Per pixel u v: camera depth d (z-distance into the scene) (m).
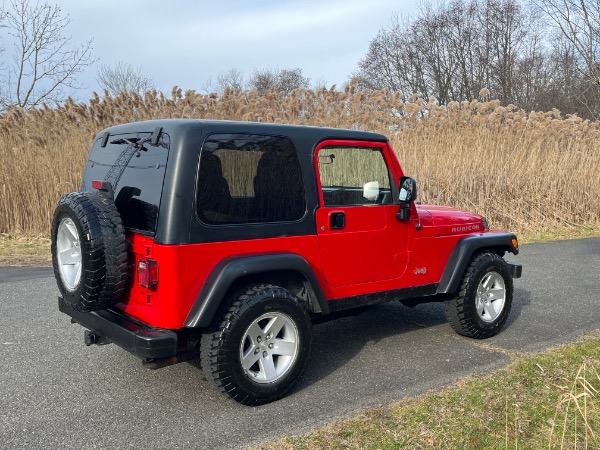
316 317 4.32
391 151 4.50
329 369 4.35
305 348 3.79
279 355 3.79
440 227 4.81
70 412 3.56
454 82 36.59
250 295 3.55
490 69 35.06
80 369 4.30
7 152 11.06
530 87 33.25
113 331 3.46
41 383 4.02
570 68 22.02
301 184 3.86
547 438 3.19
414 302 5.18
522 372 4.18
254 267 3.49
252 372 3.64
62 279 3.61
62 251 3.64
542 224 12.70
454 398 3.72
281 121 11.80
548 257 9.50
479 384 3.96
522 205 12.95
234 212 3.52
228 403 3.71
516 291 7.02
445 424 3.36
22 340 4.99
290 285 4.02
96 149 4.27
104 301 3.40
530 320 5.71
